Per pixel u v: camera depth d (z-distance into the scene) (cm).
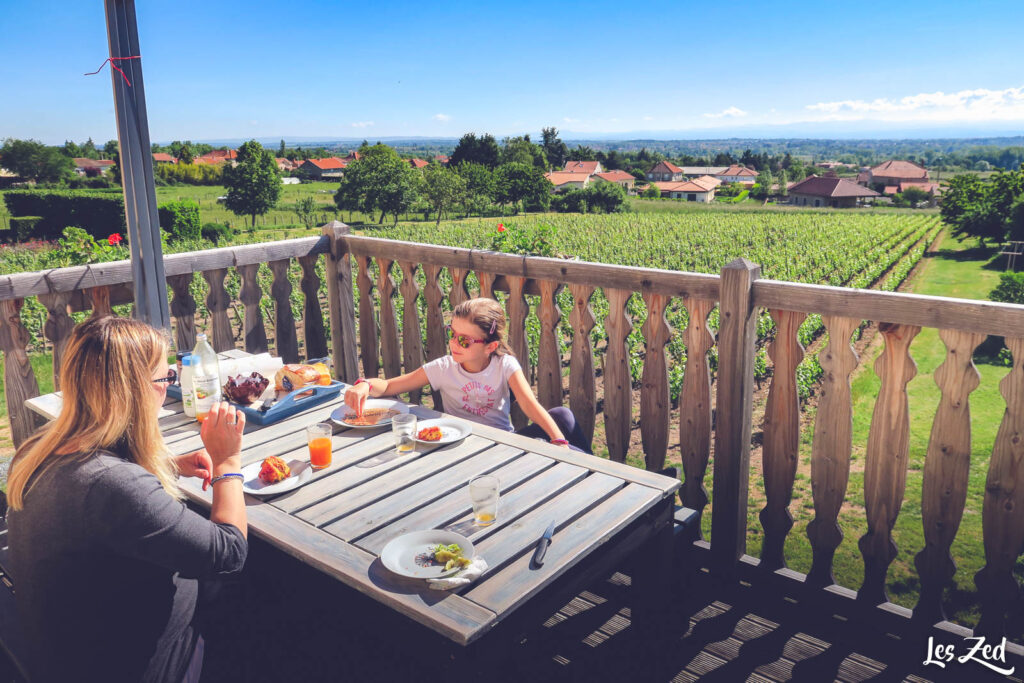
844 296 211
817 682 205
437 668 141
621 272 273
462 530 162
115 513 127
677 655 218
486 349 256
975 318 186
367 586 139
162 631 142
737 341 236
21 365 308
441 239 4922
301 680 191
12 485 133
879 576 224
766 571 251
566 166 16862
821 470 231
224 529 147
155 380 144
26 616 133
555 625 233
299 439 221
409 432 208
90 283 316
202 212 9250
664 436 276
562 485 186
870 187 15925
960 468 199
